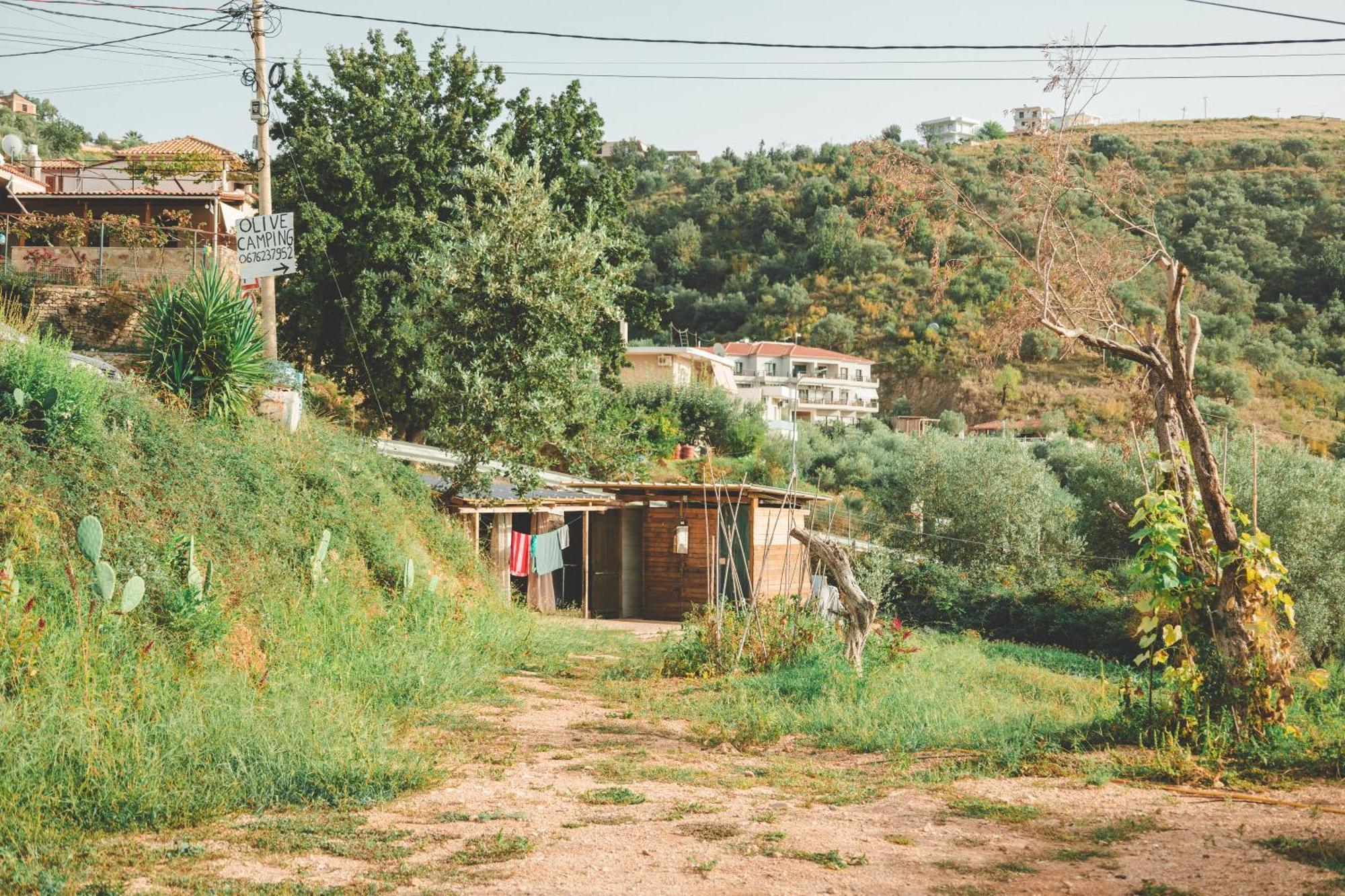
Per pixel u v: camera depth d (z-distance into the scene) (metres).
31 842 4.99
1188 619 7.55
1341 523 22.53
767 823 5.79
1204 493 7.45
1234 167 76.50
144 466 10.63
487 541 22.34
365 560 13.86
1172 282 7.58
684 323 99.31
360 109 27.39
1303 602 22.02
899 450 50.88
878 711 9.27
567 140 28.89
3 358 10.00
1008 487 30.62
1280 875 4.56
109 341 22.06
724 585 14.88
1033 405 73.81
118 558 9.15
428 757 7.25
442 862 4.95
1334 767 6.54
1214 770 6.66
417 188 27.61
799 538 12.29
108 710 6.74
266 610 10.42
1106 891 4.46
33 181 31.27
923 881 4.66
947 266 10.02
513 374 20.95
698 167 134.12
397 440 27.75
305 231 26.34
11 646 7.08
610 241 22.70
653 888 4.54
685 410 51.41
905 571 27.17
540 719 9.41
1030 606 25.42
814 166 116.94
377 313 26.58
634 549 27.67
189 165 31.94
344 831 5.48
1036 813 5.90
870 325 90.25
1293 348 60.56
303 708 7.75
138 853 4.99
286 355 27.59
